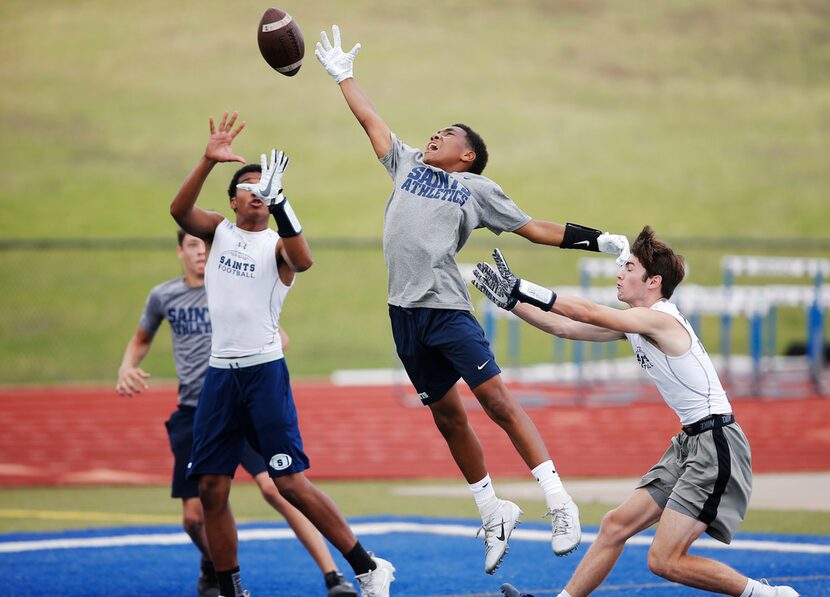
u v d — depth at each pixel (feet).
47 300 331.57
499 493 143.33
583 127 471.62
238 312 76.79
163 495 147.02
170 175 417.49
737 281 358.23
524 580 92.58
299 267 75.36
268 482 85.97
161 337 317.01
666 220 398.01
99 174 416.05
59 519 127.95
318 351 307.99
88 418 208.74
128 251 369.91
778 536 111.14
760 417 206.69
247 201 77.56
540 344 325.62
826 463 167.73
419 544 108.78
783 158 457.68
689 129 479.00
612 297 206.39
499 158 438.40
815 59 542.16
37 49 506.48
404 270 75.25
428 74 501.97
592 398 221.66
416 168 76.59
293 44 78.95
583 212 398.42
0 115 455.22
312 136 450.30
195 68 499.10
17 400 229.86
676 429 194.59
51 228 373.81
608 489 146.82
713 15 575.79
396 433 193.67
